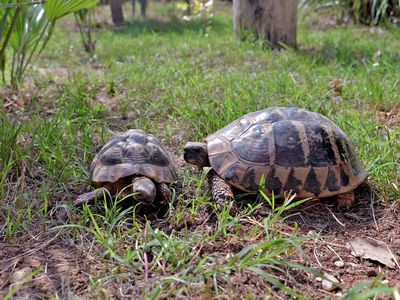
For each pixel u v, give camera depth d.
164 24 1.37
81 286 0.28
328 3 1.30
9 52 1.01
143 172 0.36
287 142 0.37
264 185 0.36
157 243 0.31
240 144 0.37
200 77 0.69
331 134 0.38
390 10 1.22
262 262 0.30
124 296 0.27
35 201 0.36
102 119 0.55
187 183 0.40
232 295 0.26
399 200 0.37
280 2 0.90
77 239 0.33
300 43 1.00
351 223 0.36
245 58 0.83
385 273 0.30
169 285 0.28
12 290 0.27
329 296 0.27
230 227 0.34
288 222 0.36
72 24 1.56
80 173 0.41
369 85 0.64
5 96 0.63
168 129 0.52
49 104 0.62
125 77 0.72
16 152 0.42
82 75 0.75
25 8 0.57
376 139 0.46
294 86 0.63
